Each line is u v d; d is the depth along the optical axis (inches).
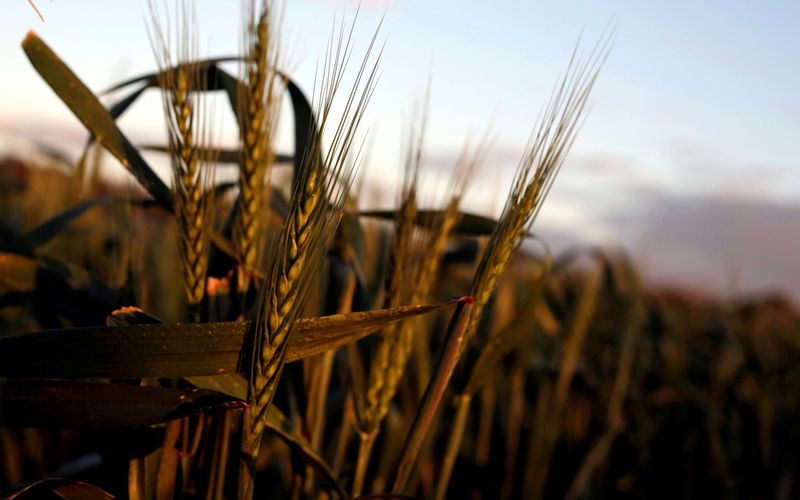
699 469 37.1
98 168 23.8
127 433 14.8
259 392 13.1
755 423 37.6
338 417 22.5
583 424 35.1
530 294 18.4
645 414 37.5
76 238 23.4
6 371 12.7
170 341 13.0
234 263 16.8
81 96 16.0
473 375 18.2
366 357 17.2
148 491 14.9
